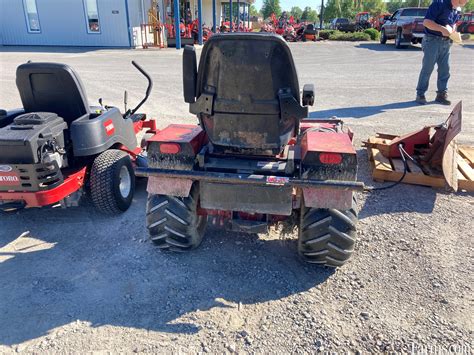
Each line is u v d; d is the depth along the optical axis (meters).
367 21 38.28
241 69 2.69
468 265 3.31
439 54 8.12
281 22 34.50
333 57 17.12
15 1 21.66
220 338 2.61
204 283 3.14
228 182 2.94
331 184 2.77
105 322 2.75
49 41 22.30
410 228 3.88
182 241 3.29
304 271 3.27
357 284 3.10
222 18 36.19
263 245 3.64
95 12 21.25
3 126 3.99
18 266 3.37
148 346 2.55
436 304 2.88
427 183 4.73
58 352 2.51
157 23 21.61
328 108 8.38
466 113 7.81
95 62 15.51
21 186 3.48
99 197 3.94
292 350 2.51
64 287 3.10
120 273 3.27
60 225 4.04
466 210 4.23
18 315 2.81
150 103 9.08
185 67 2.82
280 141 2.94
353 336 2.60
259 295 3.00
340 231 2.91
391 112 8.01
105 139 4.06
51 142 3.59
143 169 3.06
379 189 4.68
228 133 2.96
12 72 13.48
